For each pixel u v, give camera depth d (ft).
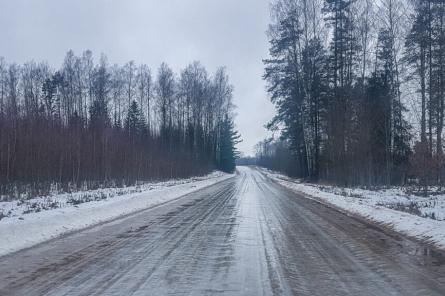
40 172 98.17
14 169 92.53
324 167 147.33
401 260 33.35
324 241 41.65
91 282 26.99
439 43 108.47
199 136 266.36
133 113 226.79
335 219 59.11
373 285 26.37
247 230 48.91
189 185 146.41
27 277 28.25
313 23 143.95
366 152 123.34
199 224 54.29
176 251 36.88
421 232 43.98
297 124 158.61
